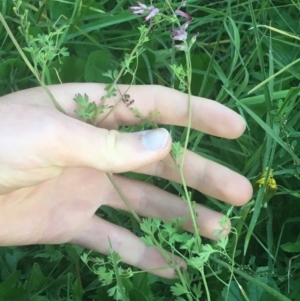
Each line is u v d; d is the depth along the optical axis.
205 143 0.38
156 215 0.34
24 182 0.27
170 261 0.27
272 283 0.31
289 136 0.35
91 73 0.38
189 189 0.38
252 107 0.37
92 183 0.32
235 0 0.42
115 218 0.36
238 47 0.35
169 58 0.41
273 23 0.42
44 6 0.39
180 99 0.30
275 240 0.36
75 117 0.29
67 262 0.36
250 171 0.36
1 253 0.35
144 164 0.25
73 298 0.32
